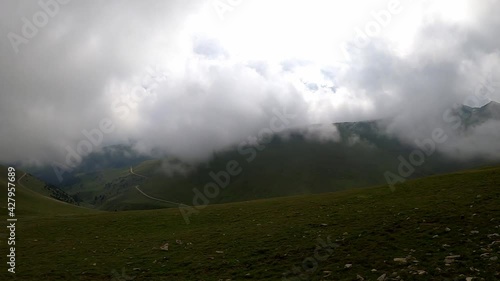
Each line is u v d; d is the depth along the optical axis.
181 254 35.56
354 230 35.81
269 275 27.02
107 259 35.88
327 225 40.34
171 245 40.16
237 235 41.53
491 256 23.34
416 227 33.00
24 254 39.06
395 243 29.72
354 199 59.94
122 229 55.22
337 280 24.12
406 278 22.25
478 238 27.28
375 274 23.97
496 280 19.92
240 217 56.72
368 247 29.84
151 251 37.97
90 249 41.25
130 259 35.28
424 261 24.75
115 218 66.88
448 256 24.52
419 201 45.69
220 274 28.47
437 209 38.00
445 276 21.66
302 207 58.75
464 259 23.83
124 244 43.31
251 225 47.66
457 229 30.22
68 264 34.38
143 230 53.47
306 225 41.94
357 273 24.80
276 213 55.84
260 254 32.62
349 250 29.97
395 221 36.22
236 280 26.48
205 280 27.25
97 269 32.28
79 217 74.62
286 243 34.91
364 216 42.00
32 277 30.20
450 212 35.75
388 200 52.50
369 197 59.66
